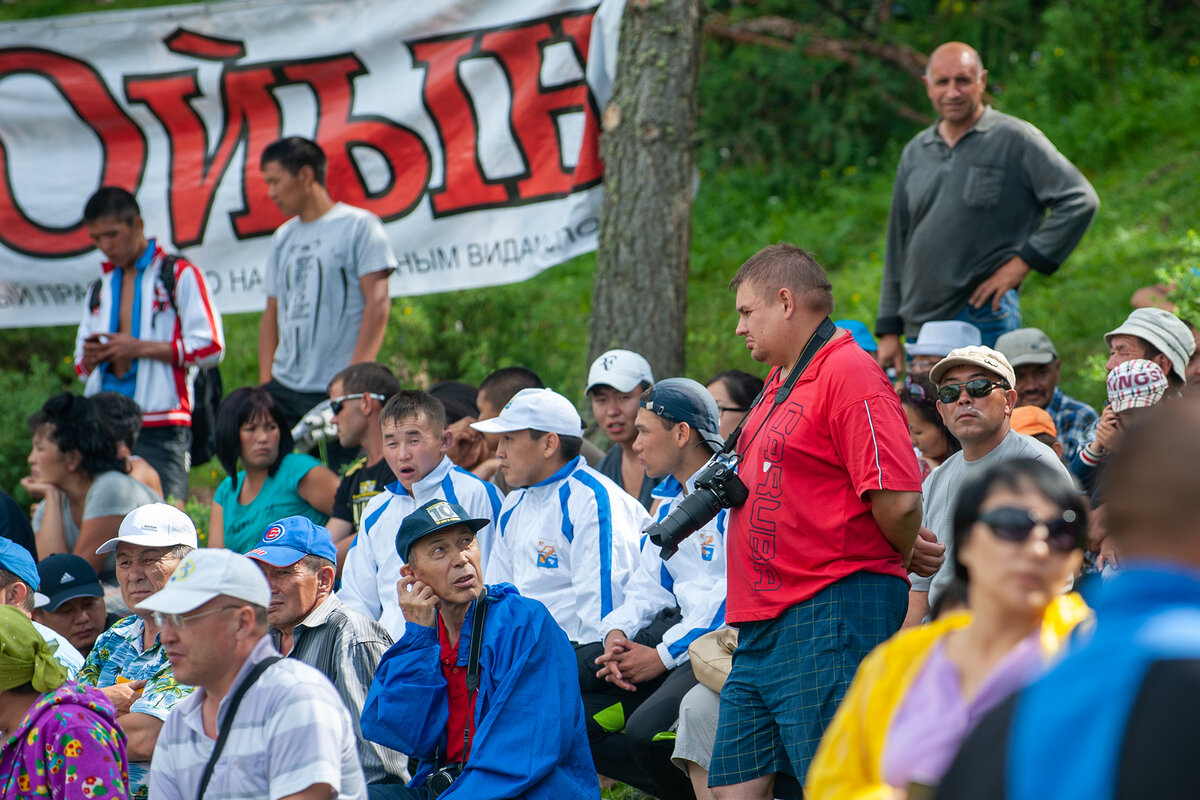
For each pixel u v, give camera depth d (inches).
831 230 1141.7
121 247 722.2
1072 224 629.9
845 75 1320.1
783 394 374.0
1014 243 651.5
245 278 860.6
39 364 1051.3
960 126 658.8
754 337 379.9
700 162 1295.5
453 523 407.2
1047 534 208.2
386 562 519.8
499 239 789.9
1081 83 1219.2
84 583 531.8
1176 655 156.3
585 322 1022.4
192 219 863.7
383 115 813.9
